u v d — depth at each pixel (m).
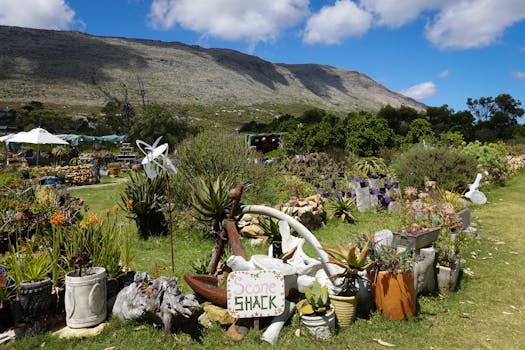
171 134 42.22
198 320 3.83
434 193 9.35
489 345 3.64
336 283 4.09
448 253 4.93
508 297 4.73
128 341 3.56
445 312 4.29
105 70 128.12
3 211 6.82
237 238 4.20
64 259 4.25
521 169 19.30
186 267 5.66
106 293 3.97
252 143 23.89
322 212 8.56
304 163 15.09
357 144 22.64
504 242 7.16
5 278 3.69
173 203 7.85
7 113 57.69
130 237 6.30
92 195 13.59
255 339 3.59
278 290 3.68
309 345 3.51
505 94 50.06
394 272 4.04
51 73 117.56
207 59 178.00
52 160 23.84
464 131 44.81
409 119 48.56
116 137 39.84
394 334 3.76
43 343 3.50
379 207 9.71
